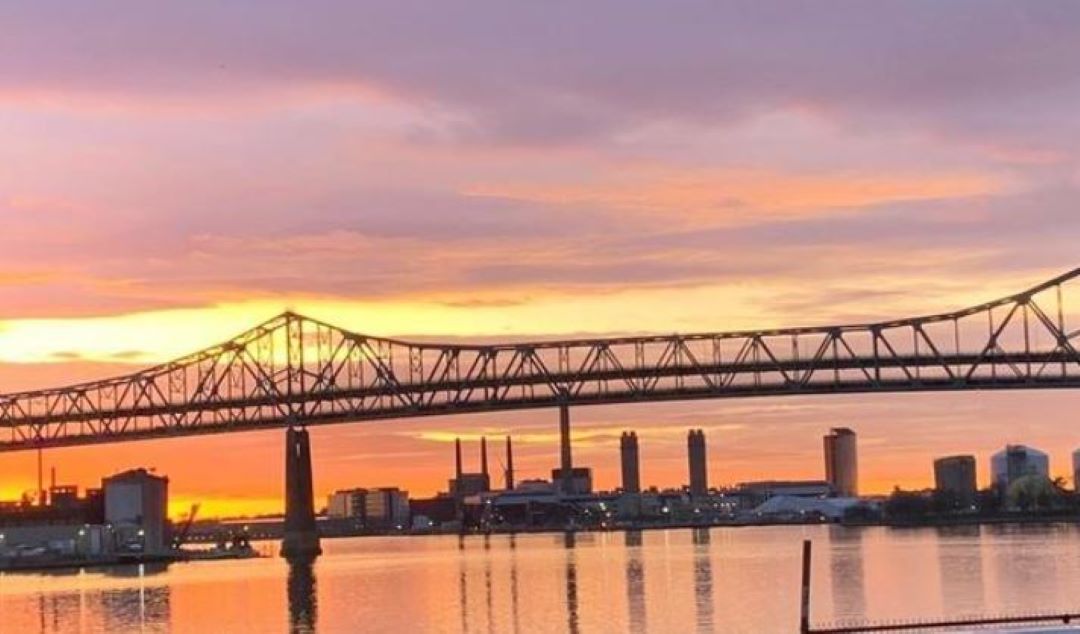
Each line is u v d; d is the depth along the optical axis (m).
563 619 152.88
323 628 153.25
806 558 66.06
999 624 82.94
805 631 65.88
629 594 185.38
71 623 171.50
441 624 153.00
